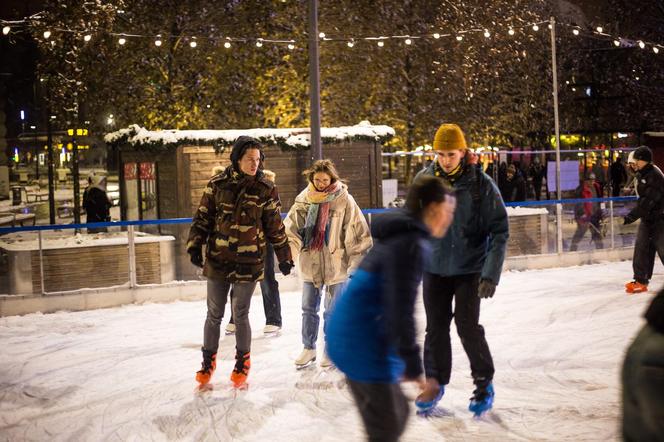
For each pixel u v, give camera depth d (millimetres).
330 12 20156
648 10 27750
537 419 4742
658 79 28172
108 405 5375
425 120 22656
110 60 18438
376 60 21109
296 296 9789
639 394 2248
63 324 8242
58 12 16094
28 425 5020
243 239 5566
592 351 6395
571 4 25516
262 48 19469
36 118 28062
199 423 4906
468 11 22500
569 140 27062
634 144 28031
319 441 4492
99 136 19266
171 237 9656
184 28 19016
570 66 26156
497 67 23078
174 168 12703
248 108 19688
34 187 32531
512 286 10062
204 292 9773
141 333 7758
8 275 8859
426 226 3330
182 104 19172
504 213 4734
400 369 3246
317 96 11039
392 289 3213
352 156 14000
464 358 6336
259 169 5730
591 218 12250
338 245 6094
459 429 4602
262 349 6961
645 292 9039
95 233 9289
